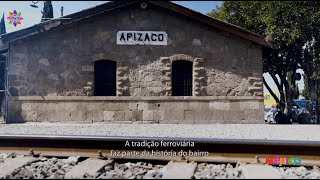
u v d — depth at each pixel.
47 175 4.37
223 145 5.23
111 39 13.52
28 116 13.00
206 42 13.86
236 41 13.96
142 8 13.65
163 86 13.55
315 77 16.14
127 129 10.45
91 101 13.20
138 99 13.38
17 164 4.81
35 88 13.09
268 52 15.34
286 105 17.61
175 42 13.75
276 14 16.47
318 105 16.06
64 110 13.10
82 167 4.66
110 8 13.27
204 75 13.74
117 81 13.40
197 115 13.50
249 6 17.67
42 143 5.63
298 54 16.95
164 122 13.39
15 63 13.06
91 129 10.35
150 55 13.63
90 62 13.36
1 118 13.56
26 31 12.60
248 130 10.38
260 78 13.93
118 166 4.99
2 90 13.09
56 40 13.29
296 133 9.58
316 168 4.99
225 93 13.77
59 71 13.23
